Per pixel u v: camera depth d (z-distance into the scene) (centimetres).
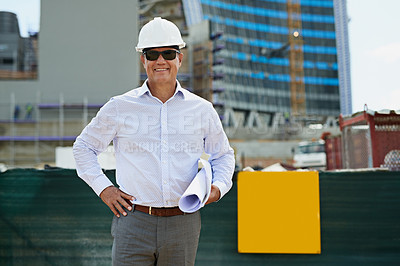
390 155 612
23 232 407
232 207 396
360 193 393
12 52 5000
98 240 402
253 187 392
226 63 7794
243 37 8200
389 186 392
